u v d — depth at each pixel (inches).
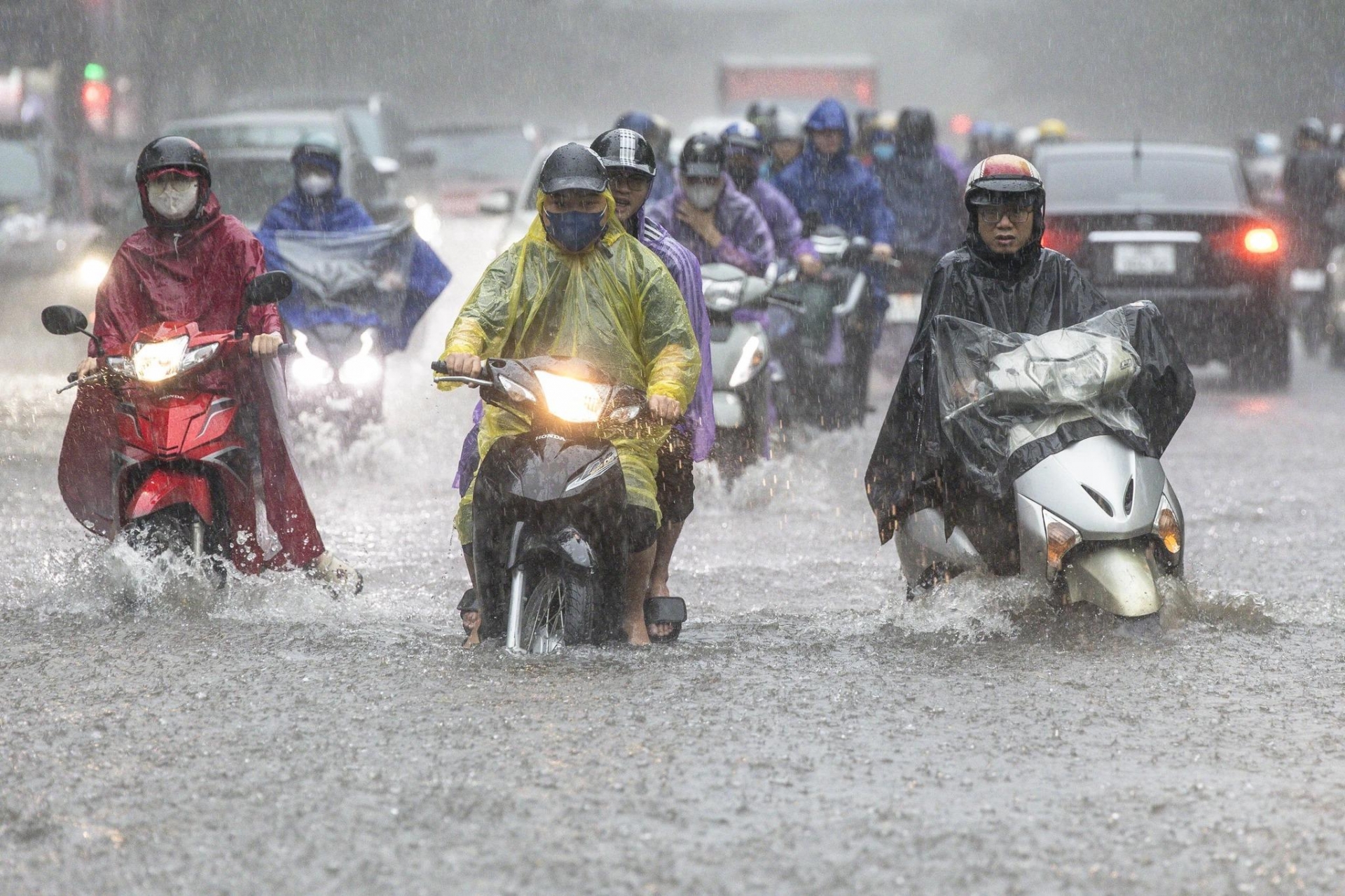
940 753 674.2
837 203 1851.6
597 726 705.0
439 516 1280.8
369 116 3836.1
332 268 1539.1
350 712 725.9
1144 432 877.2
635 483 812.0
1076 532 840.9
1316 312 2869.1
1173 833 584.7
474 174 4077.3
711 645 853.8
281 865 555.8
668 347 826.2
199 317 970.7
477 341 810.2
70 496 953.5
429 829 587.2
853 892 535.5
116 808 608.4
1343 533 1213.1
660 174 1771.7
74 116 5157.5
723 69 5718.5
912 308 2215.8
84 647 844.0
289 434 955.3
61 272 2647.6
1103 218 2155.5
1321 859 561.6
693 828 589.0
